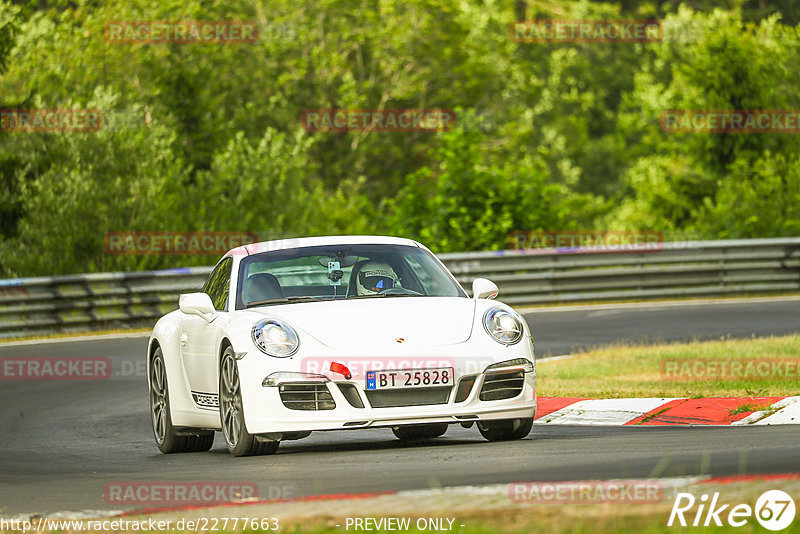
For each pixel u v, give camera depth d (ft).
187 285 250.57
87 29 458.50
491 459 80.94
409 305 94.58
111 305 240.53
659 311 247.50
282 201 372.79
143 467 94.99
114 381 170.19
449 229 333.62
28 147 317.22
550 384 135.23
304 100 557.74
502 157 572.92
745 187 383.65
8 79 407.85
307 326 91.15
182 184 373.40
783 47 458.91
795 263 291.79
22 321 227.81
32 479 89.66
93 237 301.22
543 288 276.21
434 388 88.99
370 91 558.97
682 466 71.20
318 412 87.97
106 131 325.42
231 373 93.35
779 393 114.11
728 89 447.42
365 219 408.87
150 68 430.61
